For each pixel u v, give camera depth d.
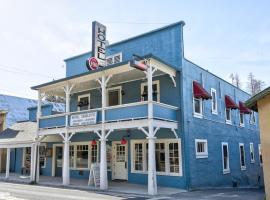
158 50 17.56
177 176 15.69
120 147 18.59
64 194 13.05
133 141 17.81
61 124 18.02
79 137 21.00
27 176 21.97
